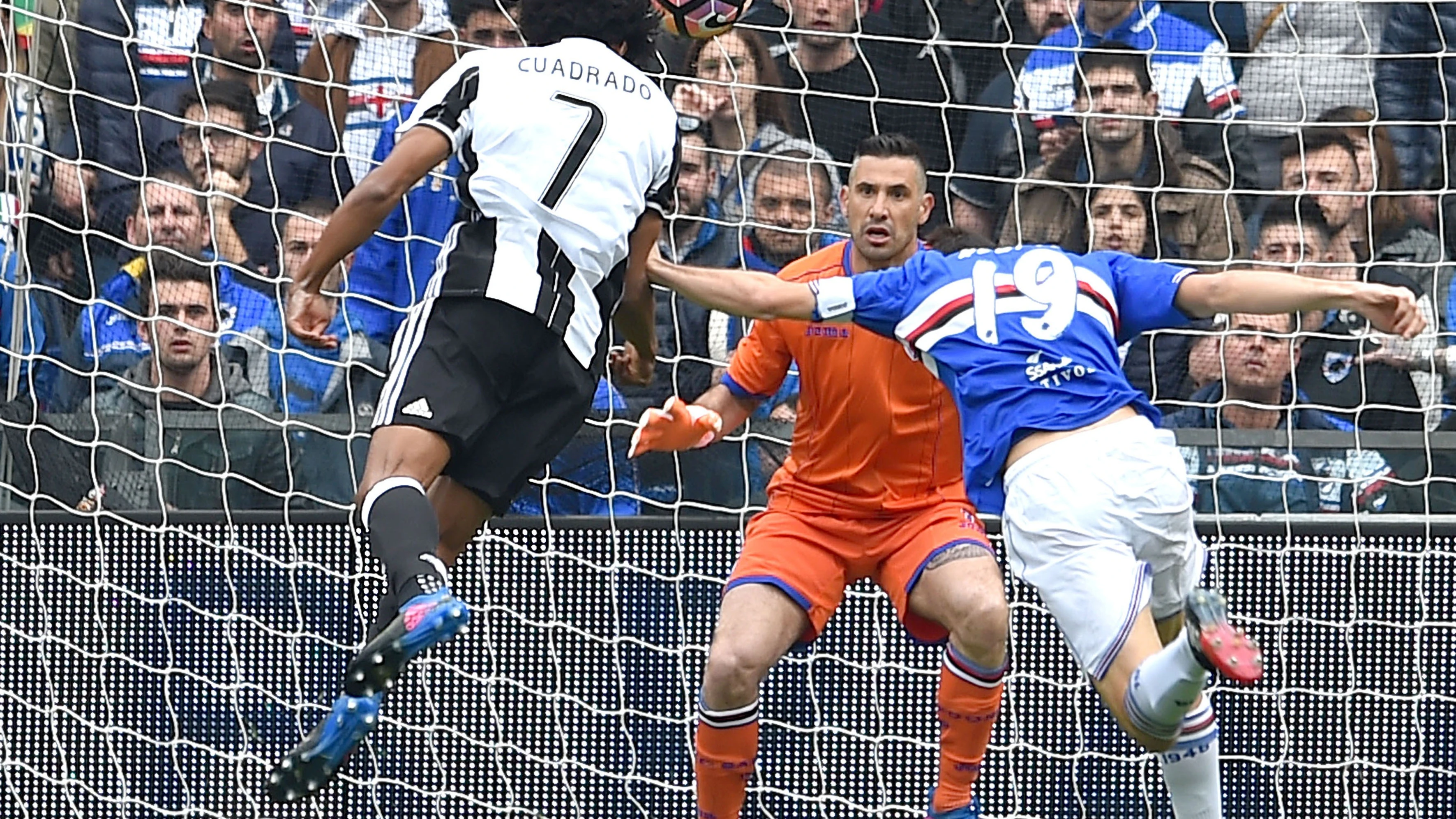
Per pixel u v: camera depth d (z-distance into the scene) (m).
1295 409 19.86
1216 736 15.22
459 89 13.70
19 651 18.23
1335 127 19.81
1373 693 18.20
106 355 20.02
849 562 16.86
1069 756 18.48
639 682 18.42
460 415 13.27
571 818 18.39
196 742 18.31
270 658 18.34
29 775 18.25
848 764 18.47
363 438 19.56
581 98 13.80
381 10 21.27
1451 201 21.34
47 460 19.03
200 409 19.75
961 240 18.20
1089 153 21.09
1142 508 14.14
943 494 16.91
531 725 18.44
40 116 20.36
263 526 18.39
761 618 16.30
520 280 13.41
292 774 12.46
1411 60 21.58
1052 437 14.35
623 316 14.91
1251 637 18.28
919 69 21.20
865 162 16.58
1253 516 18.41
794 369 20.50
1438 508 19.39
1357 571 18.19
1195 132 21.27
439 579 12.52
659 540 18.45
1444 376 20.38
